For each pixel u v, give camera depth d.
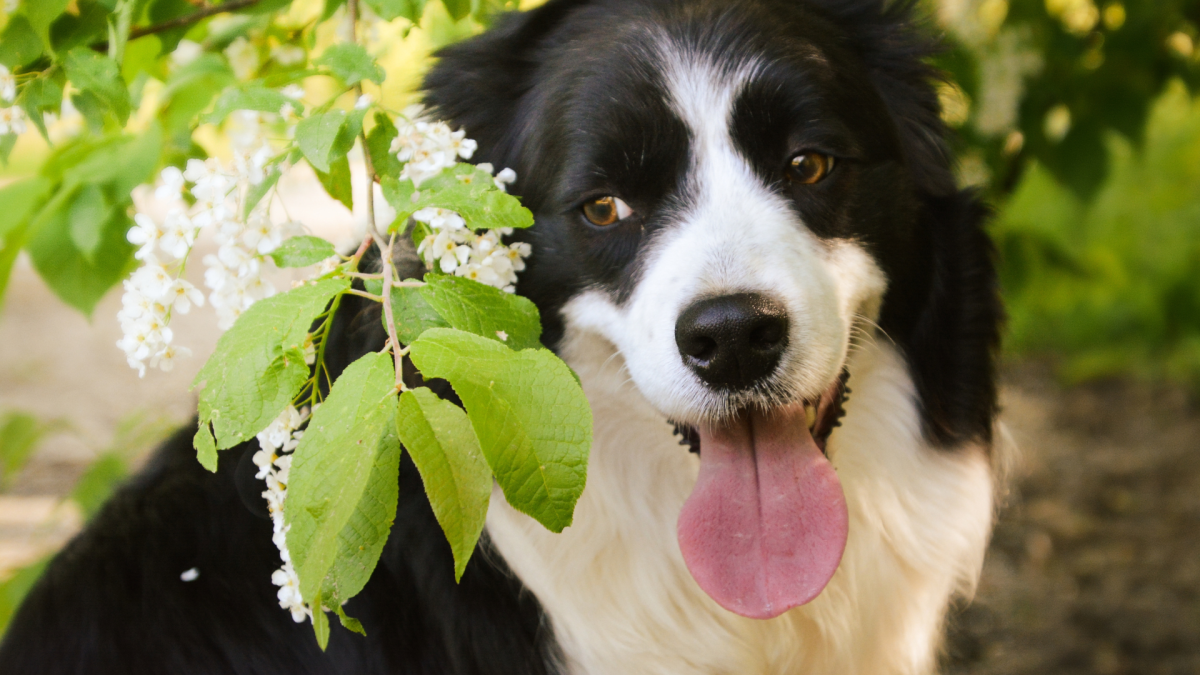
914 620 0.90
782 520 0.81
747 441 0.82
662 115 0.81
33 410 1.96
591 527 0.86
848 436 0.87
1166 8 1.15
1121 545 1.52
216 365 0.67
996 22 1.15
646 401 0.86
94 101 0.81
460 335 0.66
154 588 0.85
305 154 0.71
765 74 0.81
